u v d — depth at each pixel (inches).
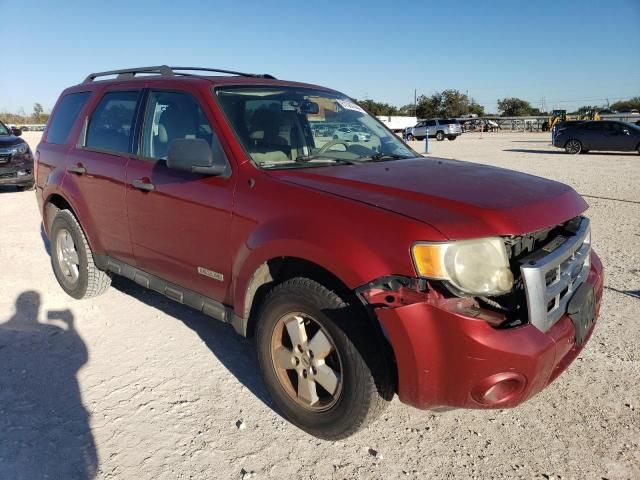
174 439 114.7
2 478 102.5
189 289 142.3
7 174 443.2
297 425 116.6
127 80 171.3
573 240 110.3
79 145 182.4
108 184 162.1
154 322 174.4
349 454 110.0
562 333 98.3
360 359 100.3
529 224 98.9
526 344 90.8
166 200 139.8
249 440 114.3
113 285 209.0
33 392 132.6
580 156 843.4
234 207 121.3
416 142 1454.2
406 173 121.8
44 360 149.0
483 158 814.5
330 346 106.7
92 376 140.4
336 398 107.1
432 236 92.1
